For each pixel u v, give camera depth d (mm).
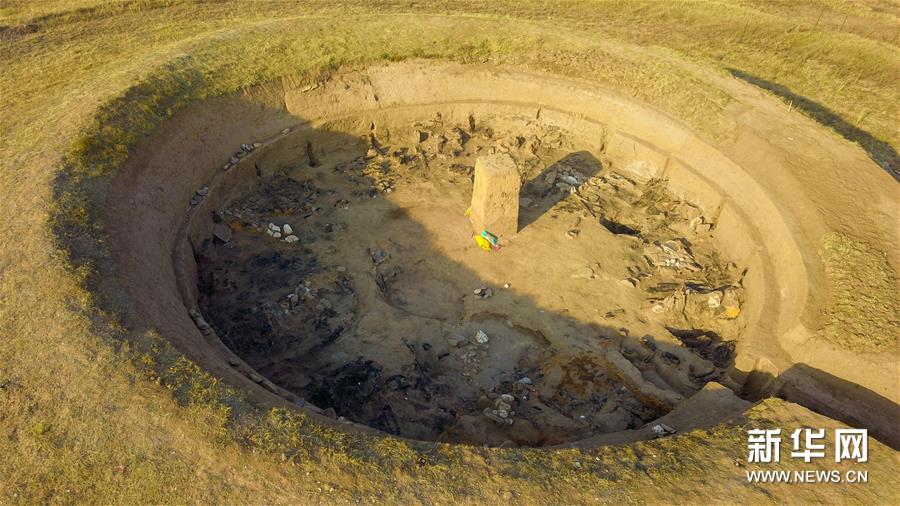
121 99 13766
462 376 11023
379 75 18109
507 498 6660
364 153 17781
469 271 13430
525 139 18125
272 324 11727
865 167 13203
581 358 11375
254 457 6910
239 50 17078
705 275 13273
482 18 20484
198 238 13305
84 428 7164
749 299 11992
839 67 19734
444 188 16172
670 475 7043
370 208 15320
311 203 15422
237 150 15695
